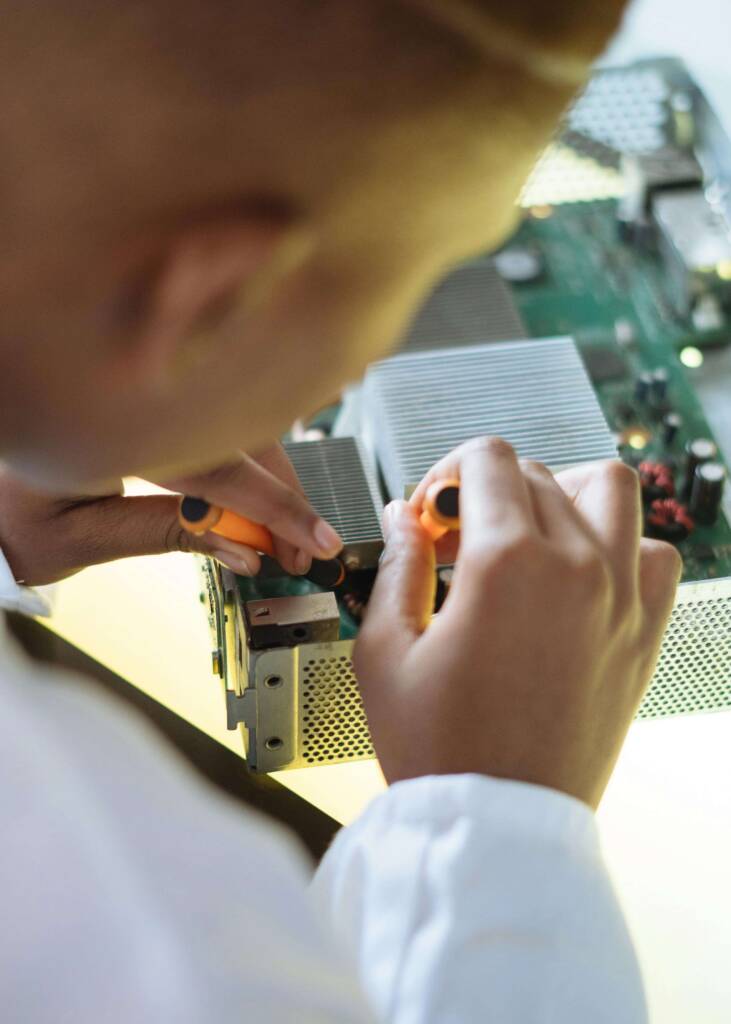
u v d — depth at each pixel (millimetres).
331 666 911
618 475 590
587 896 428
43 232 268
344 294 297
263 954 263
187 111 254
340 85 257
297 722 950
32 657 1080
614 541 559
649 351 1312
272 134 259
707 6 1684
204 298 266
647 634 583
